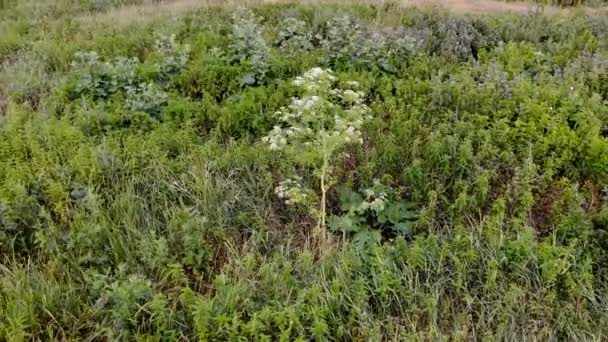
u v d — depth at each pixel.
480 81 6.48
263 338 3.47
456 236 4.23
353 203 4.75
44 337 3.75
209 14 9.46
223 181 4.99
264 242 4.50
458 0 10.55
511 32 8.13
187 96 6.64
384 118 5.93
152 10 10.10
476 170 4.86
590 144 4.98
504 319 3.77
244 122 5.82
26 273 4.12
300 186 4.76
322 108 4.60
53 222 4.45
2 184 4.79
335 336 3.71
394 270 4.09
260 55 6.89
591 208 4.59
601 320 3.74
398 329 3.73
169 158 5.37
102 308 3.83
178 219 4.47
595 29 8.19
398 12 9.24
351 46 7.14
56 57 7.73
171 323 3.72
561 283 4.02
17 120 5.56
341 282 3.96
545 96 5.92
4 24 9.48
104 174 4.96
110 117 5.75
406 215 4.62
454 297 4.03
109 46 8.03
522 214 4.45
